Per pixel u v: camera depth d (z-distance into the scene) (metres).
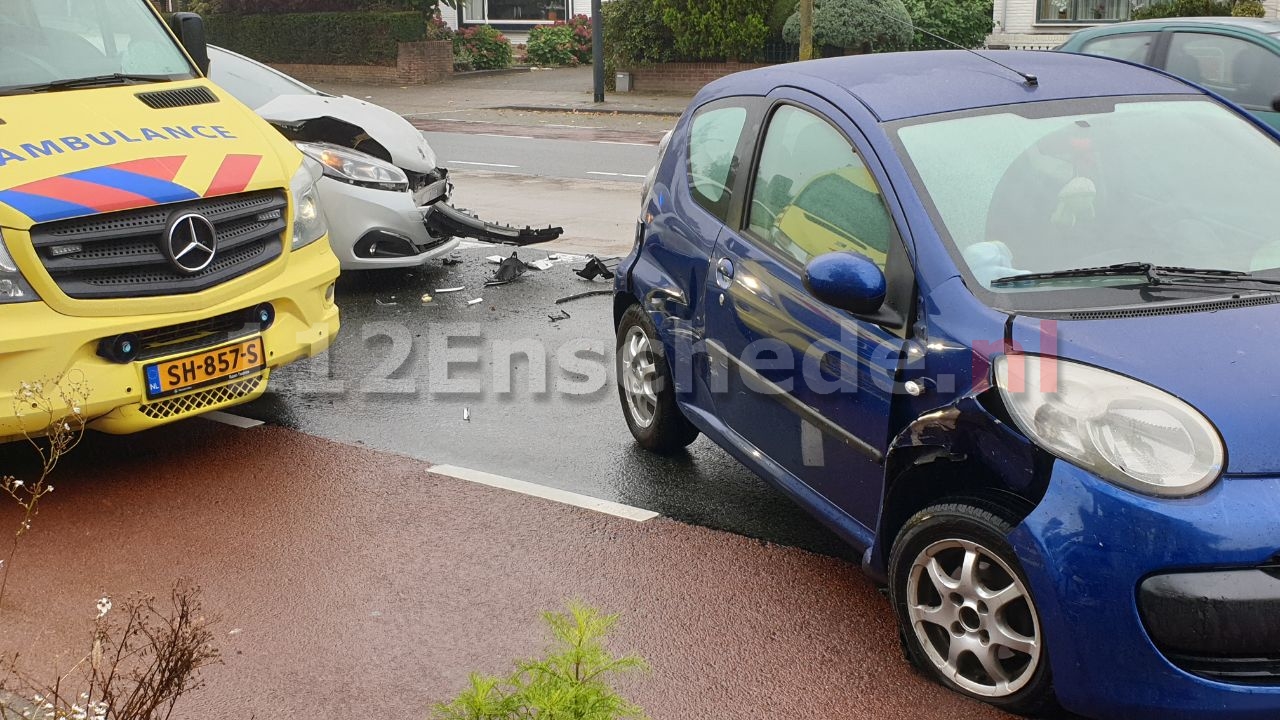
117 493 5.40
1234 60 8.91
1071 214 3.95
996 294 3.65
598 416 6.33
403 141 9.48
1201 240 3.93
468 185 14.32
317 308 5.91
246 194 5.58
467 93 28.33
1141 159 4.18
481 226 8.98
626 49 27.33
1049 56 4.92
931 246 3.81
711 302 4.91
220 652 4.02
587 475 5.54
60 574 4.61
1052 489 3.21
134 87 5.99
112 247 5.12
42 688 3.76
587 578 4.51
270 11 33.09
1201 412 3.15
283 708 3.70
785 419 4.45
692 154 5.38
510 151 18.00
